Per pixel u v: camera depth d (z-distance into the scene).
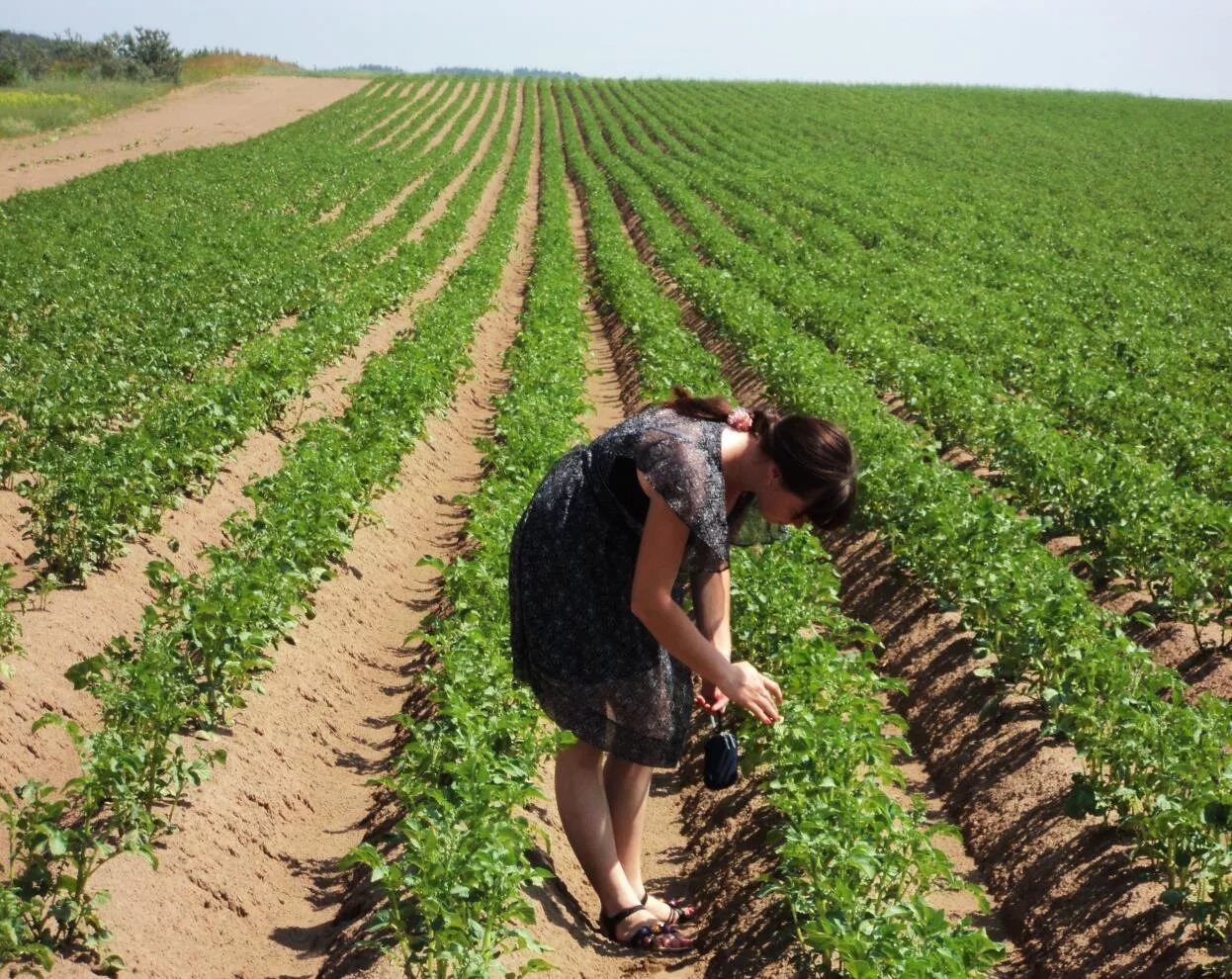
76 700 8.50
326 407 17.12
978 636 9.80
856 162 58.44
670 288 30.45
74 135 55.53
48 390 13.82
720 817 7.54
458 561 9.87
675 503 4.47
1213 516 10.89
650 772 5.50
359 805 8.02
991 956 5.20
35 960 5.23
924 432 15.84
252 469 14.00
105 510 10.33
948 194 47.62
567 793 5.32
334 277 26.45
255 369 16.05
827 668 7.53
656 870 7.33
